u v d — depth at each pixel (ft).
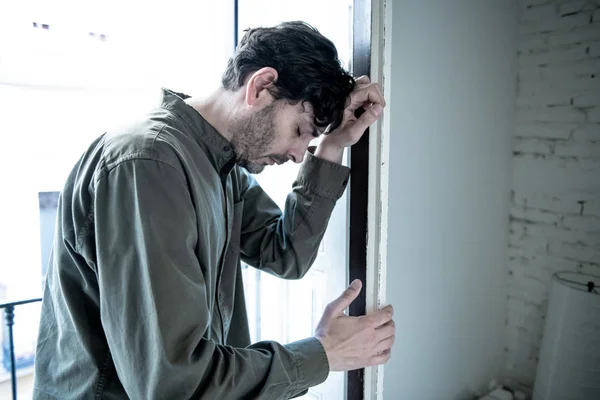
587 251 5.80
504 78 6.03
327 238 4.42
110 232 2.35
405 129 4.62
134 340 2.28
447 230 5.37
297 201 3.59
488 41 5.65
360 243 4.04
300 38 2.75
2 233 8.69
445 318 5.51
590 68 5.61
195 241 2.46
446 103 5.10
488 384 6.40
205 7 6.10
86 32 8.36
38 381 2.93
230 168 3.06
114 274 2.33
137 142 2.43
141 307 2.27
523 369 6.50
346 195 4.16
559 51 5.86
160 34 7.42
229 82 2.90
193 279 2.35
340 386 4.44
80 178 2.60
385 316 3.38
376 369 4.16
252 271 5.46
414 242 4.92
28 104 8.46
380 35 3.74
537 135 6.15
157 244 2.25
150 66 7.91
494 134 5.98
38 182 8.88
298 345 2.86
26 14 7.97
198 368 2.26
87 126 8.92
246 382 2.47
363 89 3.44
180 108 2.88
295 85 2.71
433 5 4.76
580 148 5.77
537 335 6.32
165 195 2.33
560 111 5.91
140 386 2.27
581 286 5.26
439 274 5.33
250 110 2.80
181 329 2.25
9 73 8.07
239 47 2.93
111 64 8.45
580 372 5.16
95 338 2.70
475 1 5.37
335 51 2.88
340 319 3.23
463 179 5.51
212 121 2.93
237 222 3.57
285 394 2.69
